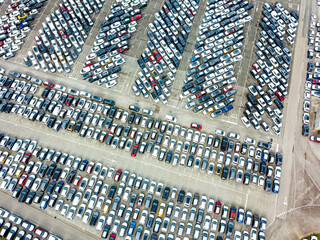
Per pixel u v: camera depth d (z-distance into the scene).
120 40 76.94
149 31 77.62
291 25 78.19
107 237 58.62
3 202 61.12
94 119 67.81
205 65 73.06
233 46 75.88
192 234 58.84
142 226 58.56
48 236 58.28
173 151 65.88
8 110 68.62
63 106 70.00
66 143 66.50
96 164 64.06
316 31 79.31
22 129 67.81
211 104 69.50
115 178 62.28
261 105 69.69
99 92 71.62
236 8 80.69
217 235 58.66
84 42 77.06
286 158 65.38
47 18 79.31
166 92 70.38
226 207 60.41
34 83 72.38
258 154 64.94
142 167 64.38
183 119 68.81
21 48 76.81
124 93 71.56
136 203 60.88
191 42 77.25
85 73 72.88
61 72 73.69
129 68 74.19
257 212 60.69
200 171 64.06
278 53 74.75
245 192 62.34
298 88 72.06
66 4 81.62
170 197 61.47
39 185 62.25
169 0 82.50
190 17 79.56
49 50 74.81
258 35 78.38
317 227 59.47
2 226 59.12
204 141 66.06
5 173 63.19
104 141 66.81
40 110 69.62
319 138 66.19
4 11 82.56
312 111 69.81
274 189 61.91
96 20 80.19
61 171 63.69
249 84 72.38
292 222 59.97
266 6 81.00
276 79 71.62
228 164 63.88
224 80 72.81
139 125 68.12
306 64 75.00
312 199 61.88
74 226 59.44
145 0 82.25
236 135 66.12
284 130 67.88
